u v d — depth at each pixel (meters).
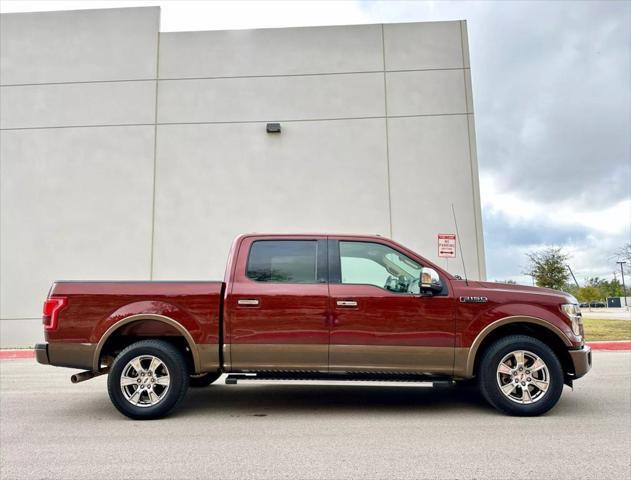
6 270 12.80
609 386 6.61
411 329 5.05
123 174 12.97
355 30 13.14
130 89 13.20
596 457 3.77
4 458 3.87
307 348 5.06
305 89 13.04
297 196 12.73
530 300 5.12
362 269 5.33
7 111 13.30
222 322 5.16
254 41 13.24
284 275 5.29
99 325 5.08
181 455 3.90
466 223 12.39
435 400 5.99
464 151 12.64
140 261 12.69
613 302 61.00
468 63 12.90
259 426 4.77
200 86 13.15
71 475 3.48
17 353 11.16
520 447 4.02
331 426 4.76
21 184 13.06
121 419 5.11
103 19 13.45
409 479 3.36
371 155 12.76
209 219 12.75
